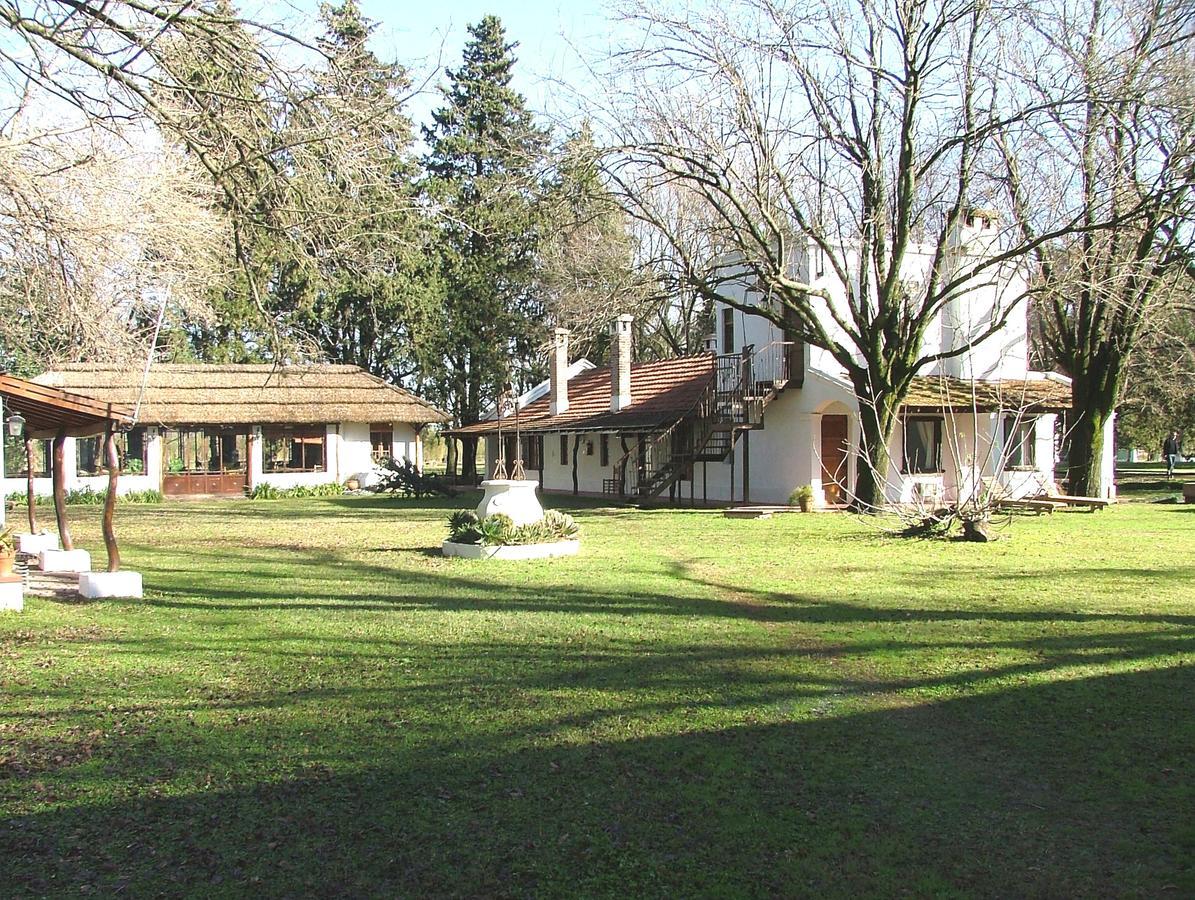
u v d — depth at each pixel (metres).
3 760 6.27
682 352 50.66
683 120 22.02
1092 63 20.39
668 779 5.88
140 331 15.47
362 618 11.12
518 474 18.41
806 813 5.36
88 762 6.23
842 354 24.69
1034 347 39.59
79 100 11.05
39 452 36.78
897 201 24.11
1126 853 4.85
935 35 21.86
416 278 46.97
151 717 7.21
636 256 30.08
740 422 29.77
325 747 6.50
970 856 4.83
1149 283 25.42
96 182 11.74
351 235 12.24
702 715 7.19
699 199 26.78
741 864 4.75
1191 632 9.91
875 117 22.95
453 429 48.97
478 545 16.59
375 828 5.19
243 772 6.05
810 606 11.71
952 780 5.86
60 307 12.29
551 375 41.09
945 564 15.49
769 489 31.23
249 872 4.70
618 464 36.81
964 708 7.34
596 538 20.05
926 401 26.33
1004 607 11.47
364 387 43.88
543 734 6.75
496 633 10.21
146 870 4.73
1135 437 48.84
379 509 31.52
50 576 14.97
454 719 7.11
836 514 25.92
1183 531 20.55
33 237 11.28
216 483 40.28
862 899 4.41
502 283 50.16
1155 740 6.55
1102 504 25.81
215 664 8.89
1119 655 8.92
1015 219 23.67
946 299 24.38
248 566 16.09
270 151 11.13
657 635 10.05
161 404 38.81
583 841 5.02
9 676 8.46
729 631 10.23
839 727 6.90
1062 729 6.81
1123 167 22.19
